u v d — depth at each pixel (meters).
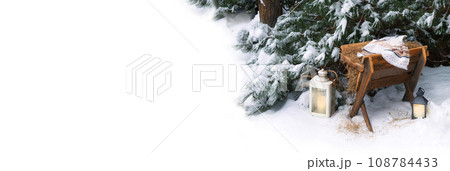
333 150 4.00
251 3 7.17
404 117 4.30
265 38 5.10
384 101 4.66
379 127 4.23
